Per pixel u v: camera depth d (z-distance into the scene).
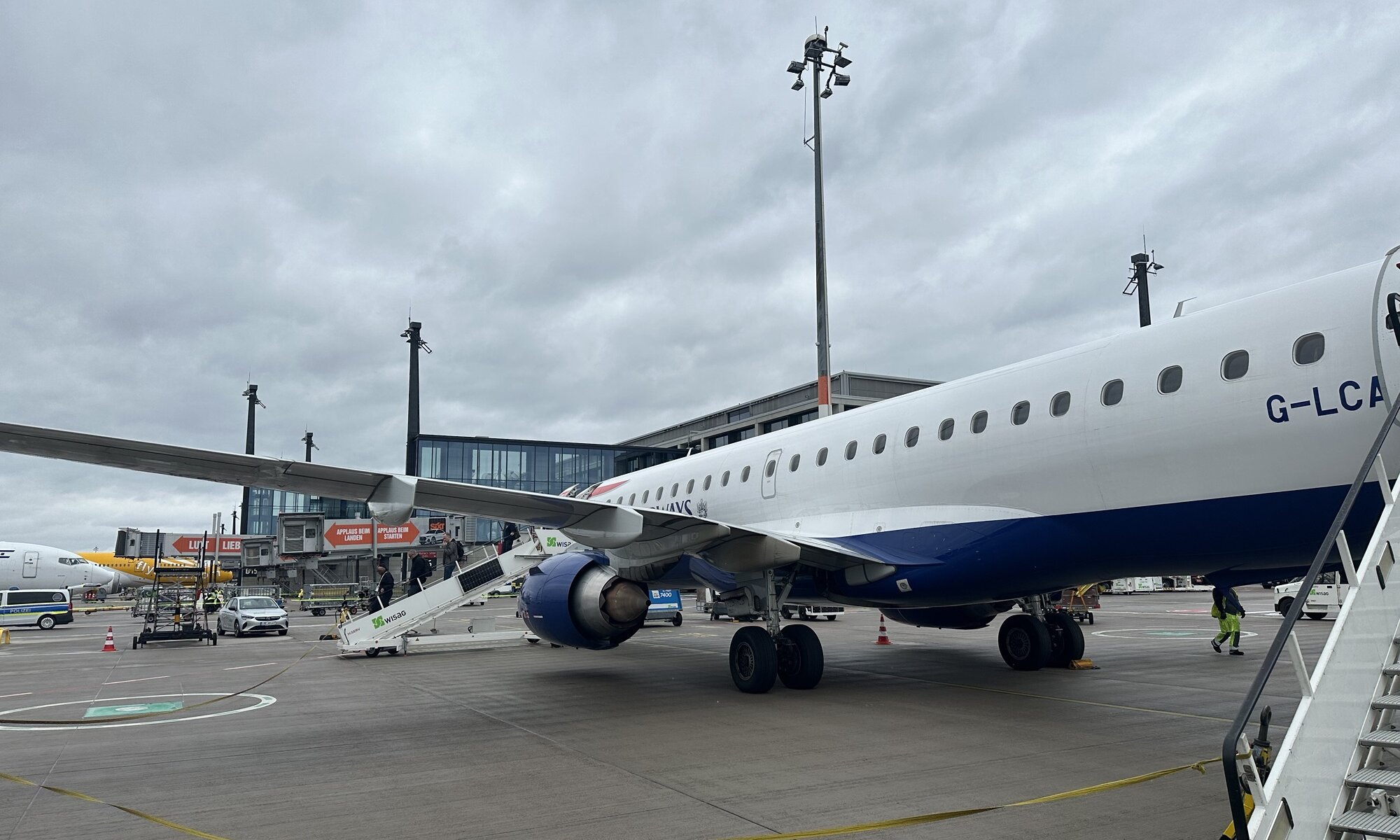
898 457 10.46
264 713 10.05
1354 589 4.16
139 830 5.44
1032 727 8.34
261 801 6.06
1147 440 7.76
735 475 13.62
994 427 9.27
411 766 7.10
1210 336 7.52
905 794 5.95
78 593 49.72
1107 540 8.27
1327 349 6.65
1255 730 8.02
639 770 6.83
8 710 10.70
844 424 11.76
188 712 10.29
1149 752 7.19
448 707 10.31
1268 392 6.94
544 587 12.57
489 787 6.37
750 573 11.04
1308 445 6.70
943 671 12.80
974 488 9.45
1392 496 4.58
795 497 12.15
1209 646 16.17
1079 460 8.34
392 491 8.62
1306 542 7.00
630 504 16.92
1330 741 3.75
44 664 17.33
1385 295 6.38
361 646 17.17
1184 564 8.07
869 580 10.59
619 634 12.26
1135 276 37.47
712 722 8.86
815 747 7.57
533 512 9.59
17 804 6.07
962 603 10.47
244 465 8.15
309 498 66.81
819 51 24.08
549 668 14.39
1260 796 3.38
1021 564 9.03
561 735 8.36
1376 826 3.52
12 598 30.28
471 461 50.72
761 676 10.58
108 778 6.86
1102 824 5.21
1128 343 8.30
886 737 7.94
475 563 20.83
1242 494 7.14
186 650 20.53
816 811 5.57
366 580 48.12
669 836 5.12
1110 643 17.16
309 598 39.66
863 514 10.92
